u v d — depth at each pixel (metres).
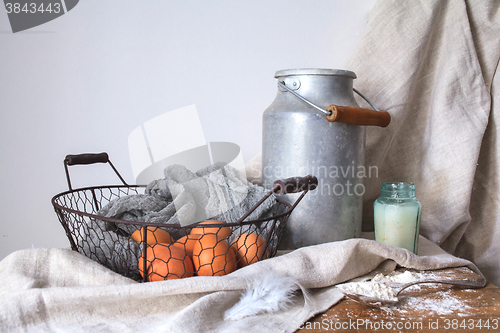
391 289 0.46
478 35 0.74
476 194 0.78
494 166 0.75
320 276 0.47
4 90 0.79
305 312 0.42
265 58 0.84
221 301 0.40
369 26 0.75
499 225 0.75
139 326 0.38
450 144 0.71
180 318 0.37
